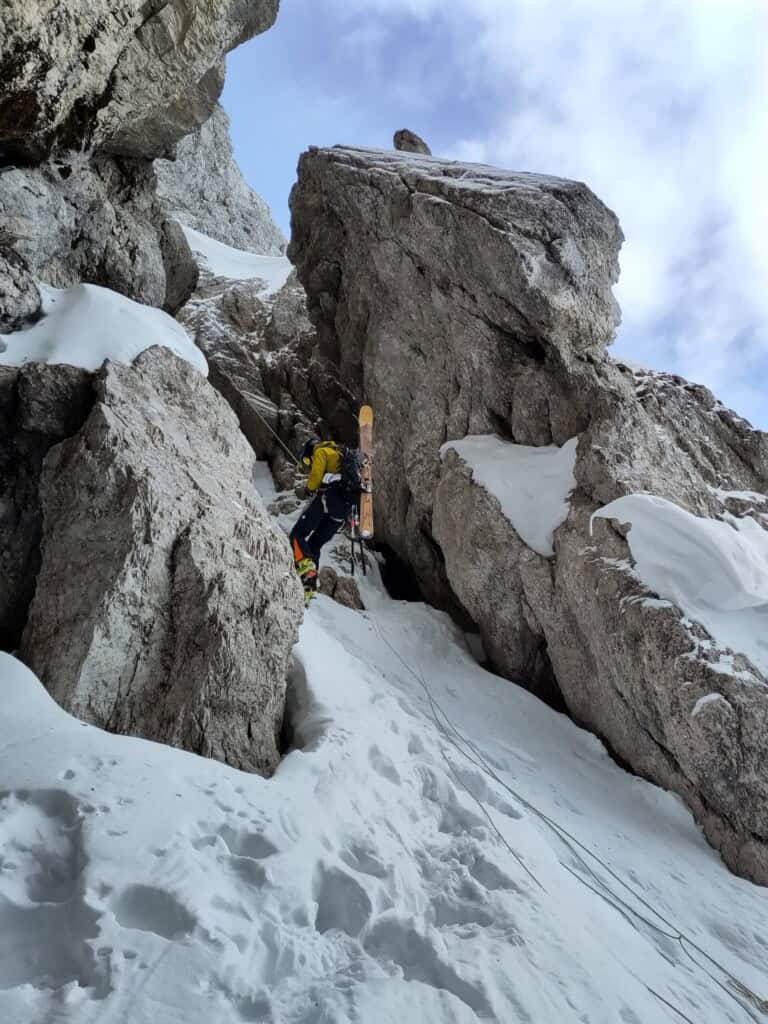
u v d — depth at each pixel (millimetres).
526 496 8203
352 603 8906
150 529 4270
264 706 4633
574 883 4590
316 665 5758
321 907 3330
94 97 6074
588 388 8414
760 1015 4145
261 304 15180
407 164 10070
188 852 3061
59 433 4707
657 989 3816
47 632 4133
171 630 4340
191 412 5289
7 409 4680
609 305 9062
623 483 7645
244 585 4668
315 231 10977
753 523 8086
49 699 3771
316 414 12734
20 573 4516
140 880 2824
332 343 11820
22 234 5625
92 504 4309
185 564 4391
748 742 5949
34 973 2486
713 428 9391
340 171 10086
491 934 3496
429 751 5434
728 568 6688
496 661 8375
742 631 6496
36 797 3127
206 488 4859
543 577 7699
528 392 8766
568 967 3439
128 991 2389
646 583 6812
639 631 6590
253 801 3646
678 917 4965
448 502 8695
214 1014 2414
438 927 3562
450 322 9352
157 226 9031
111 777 3338
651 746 6625
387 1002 2758
